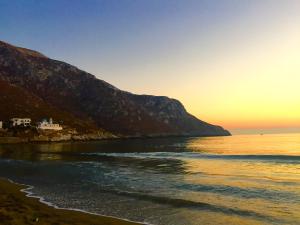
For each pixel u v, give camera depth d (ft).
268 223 80.07
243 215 87.51
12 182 152.46
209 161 257.75
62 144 634.02
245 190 123.85
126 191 125.70
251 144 602.85
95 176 173.68
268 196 112.16
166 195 116.88
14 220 70.23
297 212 89.86
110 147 517.55
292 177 158.51
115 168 215.92
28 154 360.07
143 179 159.84
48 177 170.91
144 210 93.45
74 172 193.47
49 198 111.04
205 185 136.98
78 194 119.03
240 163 235.40
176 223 80.02
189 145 581.94
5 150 435.53
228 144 615.98
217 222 81.05
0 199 100.01
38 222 69.77
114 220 79.51
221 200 106.83
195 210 93.20
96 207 97.14
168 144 631.97
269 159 259.80
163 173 183.83
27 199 106.93
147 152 388.16
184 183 143.84
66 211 88.79
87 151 414.41
